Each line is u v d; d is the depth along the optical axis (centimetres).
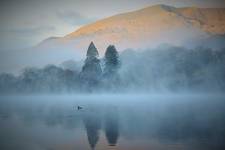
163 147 2305
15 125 3269
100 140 2559
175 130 2881
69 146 2384
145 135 2706
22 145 2425
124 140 2547
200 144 2366
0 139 2625
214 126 3031
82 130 2978
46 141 2545
